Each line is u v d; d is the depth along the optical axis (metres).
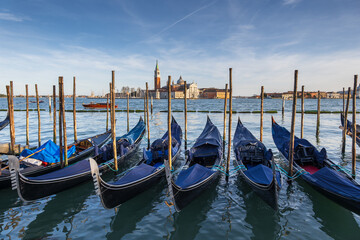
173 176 12.79
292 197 10.21
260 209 9.30
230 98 11.72
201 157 13.93
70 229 8.06
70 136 24.91
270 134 25.56
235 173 13.19
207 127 19.69
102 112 59.03
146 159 12.90
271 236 7.58
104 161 13.64
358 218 8.62
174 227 8.20
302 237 7.52
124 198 9.52
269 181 9.38
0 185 10.46
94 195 10.72
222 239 7.48
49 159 12.31
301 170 11.22
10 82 14.87
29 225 8.26
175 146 15.47
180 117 45.44
